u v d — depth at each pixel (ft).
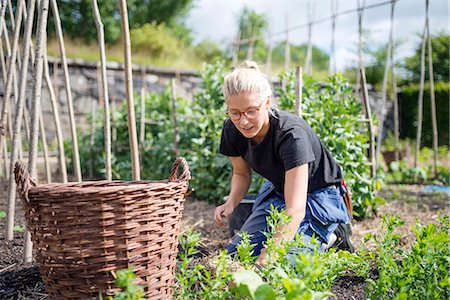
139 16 61.21
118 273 4.75
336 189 8.61
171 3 63.93
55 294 5.82
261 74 7.20
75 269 5.55
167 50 49.34
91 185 6.92
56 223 5.44
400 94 43.04
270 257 6.05
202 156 16.98
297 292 4.62
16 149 8.92
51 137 29.96
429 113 40.73
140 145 20.06
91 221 5.41
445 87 39.91
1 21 9.82
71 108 9.72
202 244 10.17
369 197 13.02
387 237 6.96
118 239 5.54
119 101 33.04
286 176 7.41
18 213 13.21
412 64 50.21
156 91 34.42
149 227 5.71
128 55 8.26
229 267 6.14
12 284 7.41
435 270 6.38
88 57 39.14
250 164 8.46
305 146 7.38
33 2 8.39
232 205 8.84
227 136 8.46
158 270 5.93
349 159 12.74
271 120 7.68
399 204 16.44
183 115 19.54
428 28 21.52
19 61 11.35
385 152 27.02
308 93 13.42
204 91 18.31
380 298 6.68
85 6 54.34
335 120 12.89
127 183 7.00
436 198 18.10
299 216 7.04
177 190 6.01
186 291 5.81
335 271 6.45
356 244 10.41
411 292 5.82
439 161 31.89
